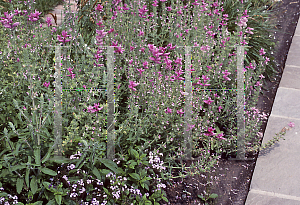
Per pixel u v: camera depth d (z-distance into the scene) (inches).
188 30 158.1
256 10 214.5
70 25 143.8
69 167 90.7
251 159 130.6
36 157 86.6
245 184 117.4
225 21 175.2
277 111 158.7
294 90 175.2
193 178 117.3
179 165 119.6
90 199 91.7
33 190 83.9
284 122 149.9
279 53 213.2
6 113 103.3
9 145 86.2
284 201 108.6
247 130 130.4
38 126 94.5
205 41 151.3
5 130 84.0
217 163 126.6
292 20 263.4
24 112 99.8
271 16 243.0
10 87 107.2
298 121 150.5
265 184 116.5
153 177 102.7
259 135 139.9
